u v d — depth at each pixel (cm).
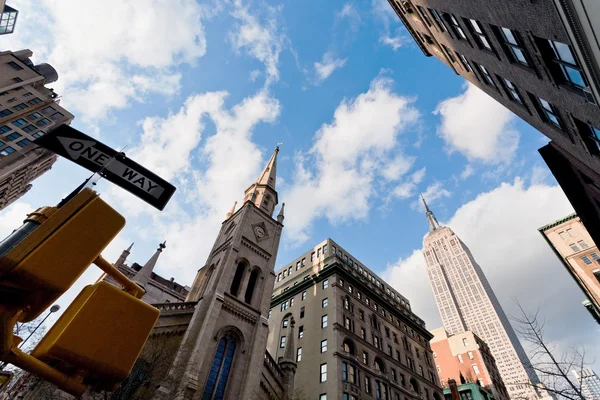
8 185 6412
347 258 5784
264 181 4712
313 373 3841
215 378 2377
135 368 1952
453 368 7438
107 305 260
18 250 217
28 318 212
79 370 227
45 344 230
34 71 6906
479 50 1911
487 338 17338
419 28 3084
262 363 2695
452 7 1773
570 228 5941
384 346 4738
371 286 5575
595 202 2112
